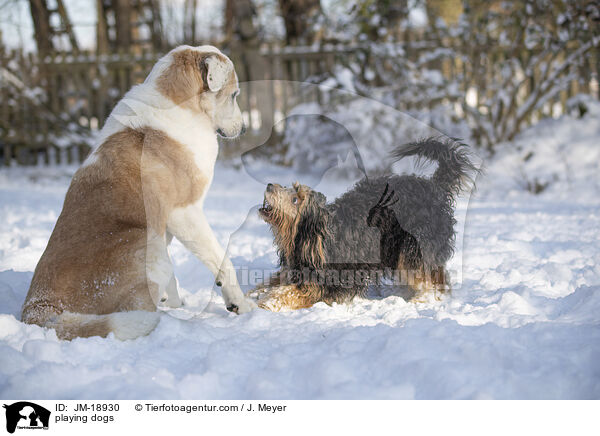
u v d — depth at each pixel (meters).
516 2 15.62
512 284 5.43
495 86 15.91
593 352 3.27
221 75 4.32
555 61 15.75
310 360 3.35
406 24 17.02
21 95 17.52
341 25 17.17
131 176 4.17
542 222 9.34
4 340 3.63
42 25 22.42
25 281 5.69
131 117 4.31
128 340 3.77
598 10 14.45
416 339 3.42
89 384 3.07
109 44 25.19
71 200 4.20
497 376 3.02
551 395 2.89
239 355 3.43
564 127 15.09
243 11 18.94
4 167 17.62
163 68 4.39
